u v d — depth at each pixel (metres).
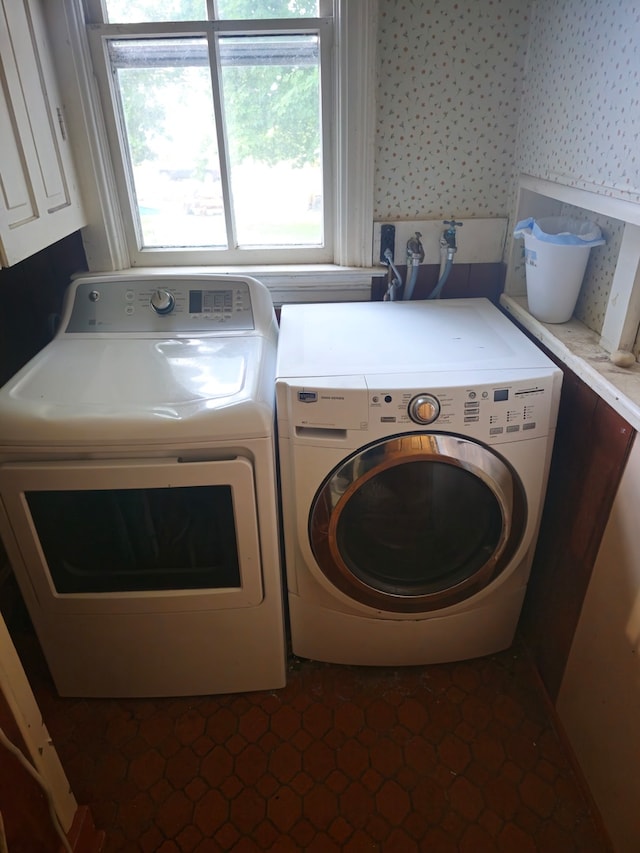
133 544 1.39
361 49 1.59
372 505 1.41
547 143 1.55
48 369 1.42
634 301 1.30
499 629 1.66
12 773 1.04
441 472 1.37
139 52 1.66
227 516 1.33
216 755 1.51
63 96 1.61
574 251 1.46
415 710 1.60
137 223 1.89
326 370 1.34
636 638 1.17
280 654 1.58
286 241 1.93
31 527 1.31
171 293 1.63
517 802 1.40
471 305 1.76
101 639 1.51
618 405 1.20
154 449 1.25
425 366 1.36
